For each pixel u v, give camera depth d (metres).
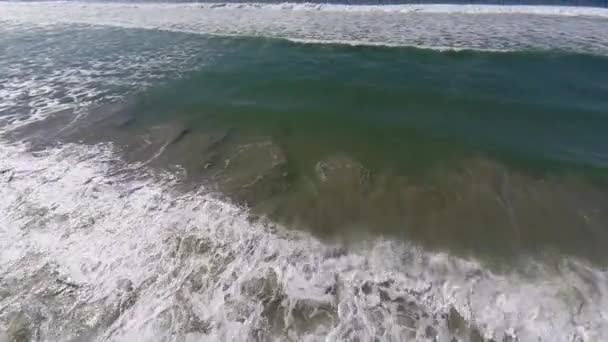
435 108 8.91
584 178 6.33
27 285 4.72
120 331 4.22
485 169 6.71
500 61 11.18
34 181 6.46
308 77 10.73
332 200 6.07
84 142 7.70
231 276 4.78
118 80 10.86
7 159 7.08
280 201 6.04
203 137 7.93
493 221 5.55
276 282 4.69
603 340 3.92
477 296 4.42
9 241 5.30
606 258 4.86
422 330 4.13
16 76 11.23
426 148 7.41
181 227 5.50
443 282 4.62
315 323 4.24
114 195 6.14
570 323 4.08
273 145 7.62
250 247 5.18
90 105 9.32
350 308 4.38
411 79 10.35
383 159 7.14
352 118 8.59
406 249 5.14
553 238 5.22
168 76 11.09
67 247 5.21
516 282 4.58
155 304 4.48
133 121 8.56
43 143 7.63
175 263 4.96
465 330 4.12
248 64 11.79
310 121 8.52
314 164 7.02
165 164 7.00
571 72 10.29
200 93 9.96
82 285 4.71
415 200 6.04
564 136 7.58
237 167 6.92
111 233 5.41
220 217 5.69
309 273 4.80
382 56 11.95
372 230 5.48
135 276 4.81
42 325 4.30
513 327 4.09
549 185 6.23
